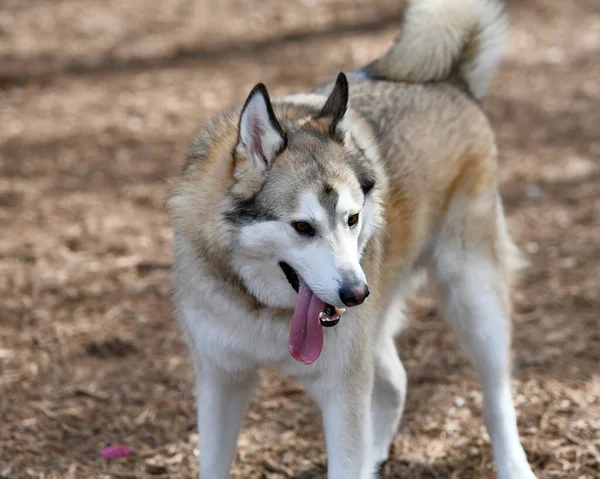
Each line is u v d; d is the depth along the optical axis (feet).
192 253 20.08
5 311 31.76
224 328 20.15
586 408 25.86
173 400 27.02
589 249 36.40
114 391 27.40
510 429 23.22
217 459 21.36
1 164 44.88
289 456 24.48
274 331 20.06
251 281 19.57
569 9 71.46
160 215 39.99
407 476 23.86
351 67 58.65
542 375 27.71
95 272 34.83
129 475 23.75
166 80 56.95
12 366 28.48
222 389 21.11
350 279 18.30
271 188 18.98
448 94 24.95
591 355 28.78
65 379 27.96
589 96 54.19
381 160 21.90
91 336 30.40
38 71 58.03
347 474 20.54
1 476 23.44
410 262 23.53
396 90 24.26
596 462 23.50
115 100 53.67
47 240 37.27
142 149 47.01
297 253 18.72
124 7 71.31
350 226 19.08
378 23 67.82
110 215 39.78
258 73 58.03
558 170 44.16
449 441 25.11
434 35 24.82
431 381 28.04
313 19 69.31
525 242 37.29
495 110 52.65
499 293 24.41
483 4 25.88
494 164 25.22
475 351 24.22
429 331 30.99
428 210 23.54
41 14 68.90
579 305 32.12
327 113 20.30
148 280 34.40
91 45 63.00
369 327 20.72
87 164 45.19
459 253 24.31
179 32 66.28
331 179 18.90
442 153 23.71
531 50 62.85
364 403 20.76
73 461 24.23
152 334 30.73
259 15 70.28
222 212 19.43
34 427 25.52
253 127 19.16
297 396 27.12
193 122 50.44
